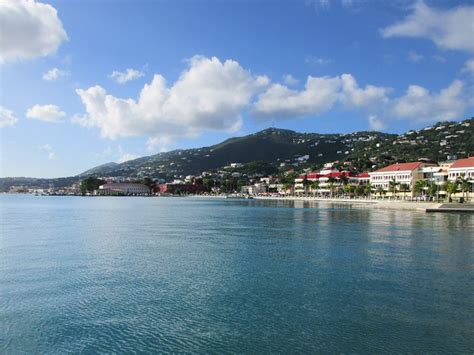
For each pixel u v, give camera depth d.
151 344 21.78
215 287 32.06
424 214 110.69
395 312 26.22
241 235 63.62
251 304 27.91
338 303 28.00
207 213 122.12
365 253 46.16
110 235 64.06
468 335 22.66
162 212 128.00
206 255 45.59
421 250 47.97
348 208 147.75
